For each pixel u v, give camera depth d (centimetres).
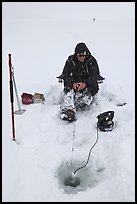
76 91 533
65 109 533
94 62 538
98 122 498
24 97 562
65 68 539
